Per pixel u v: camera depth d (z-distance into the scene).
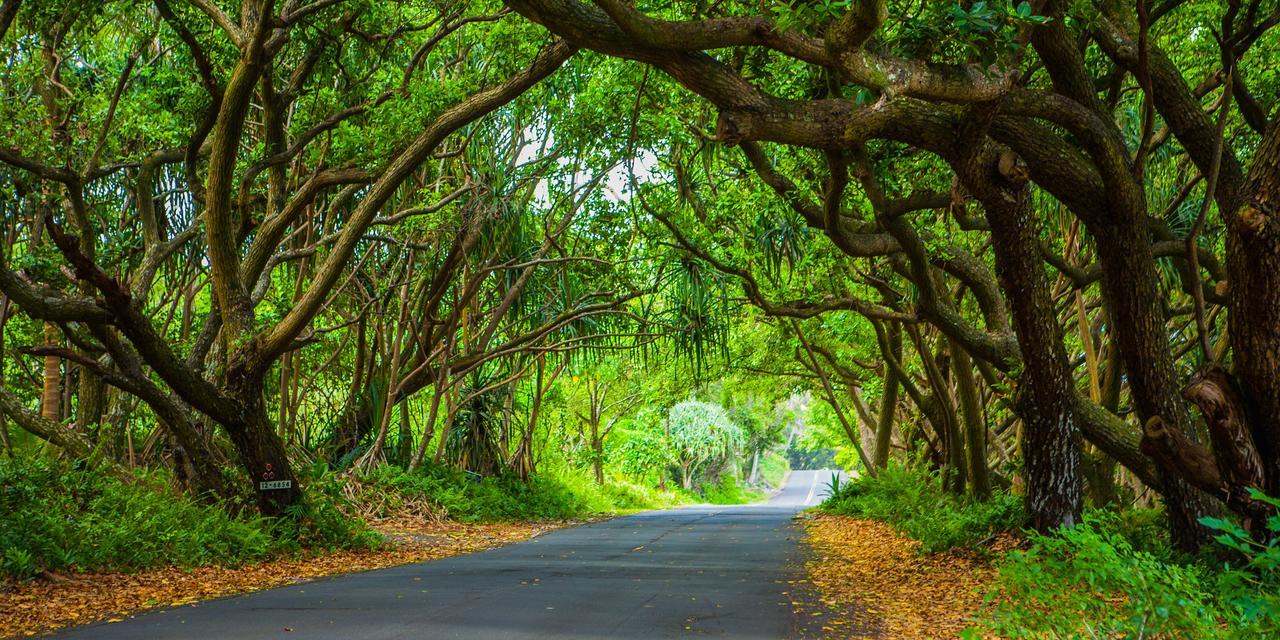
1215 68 13.53
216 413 12.73
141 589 9.13
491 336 22.66
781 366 30.42
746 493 67.19
